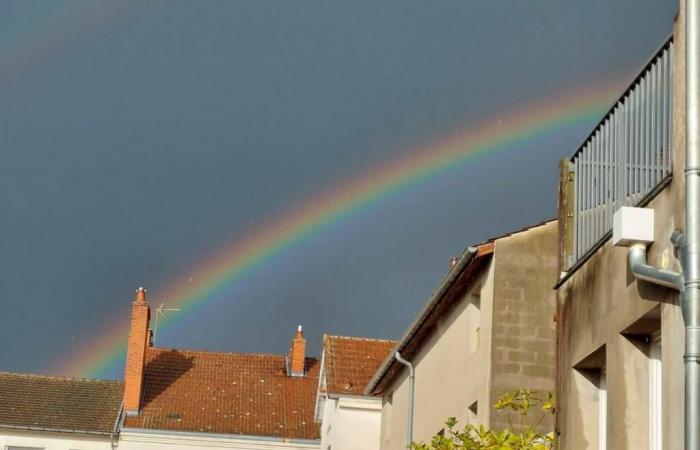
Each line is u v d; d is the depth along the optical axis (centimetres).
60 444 5781
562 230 1964
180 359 6525
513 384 2706
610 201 1769
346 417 4806
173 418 5972
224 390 6306
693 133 1384
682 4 1462
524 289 2778
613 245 1595
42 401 5981
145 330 6119
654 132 1588
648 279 1438
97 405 6022
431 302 3195
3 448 5728
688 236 1349
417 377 3609
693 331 1311
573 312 1834
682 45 1457
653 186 1552
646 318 1527
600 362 1778
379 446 4712
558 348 1905
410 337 3516
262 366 6619
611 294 1647
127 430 5828
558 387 1889
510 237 2812
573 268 1838
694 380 1300
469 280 2986
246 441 5928
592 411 1802
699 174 1368
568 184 1980
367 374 5006
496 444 1898
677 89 1466
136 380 6025
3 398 5947
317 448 5953
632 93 1700
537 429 2650
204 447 5881
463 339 3017
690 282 1327
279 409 6212
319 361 6712
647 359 1588
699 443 1284
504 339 2741
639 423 1561
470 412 2902
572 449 1792
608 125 1808
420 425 3481
